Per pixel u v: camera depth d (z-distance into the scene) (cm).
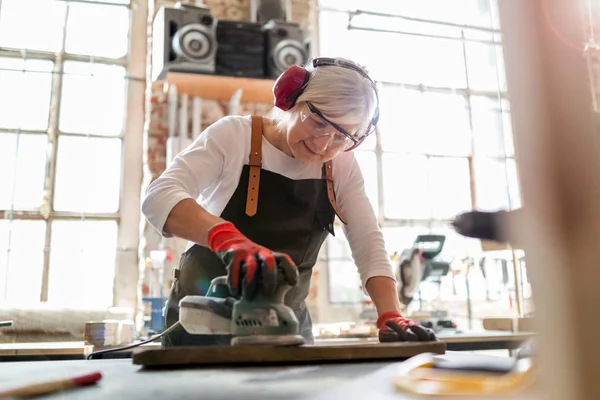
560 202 25
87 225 339
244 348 93
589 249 24
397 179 399
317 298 362
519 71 27
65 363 104
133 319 303
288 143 138
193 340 124
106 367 94
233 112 336
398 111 406
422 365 80
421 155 405
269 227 141
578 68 26
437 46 420
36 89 344
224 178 137
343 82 130
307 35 344
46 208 332
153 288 305
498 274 366
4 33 346
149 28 369
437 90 414
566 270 25
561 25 27
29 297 321
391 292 139
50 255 328
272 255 102
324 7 403
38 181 336
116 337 242
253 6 363
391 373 81
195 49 309
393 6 414
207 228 111
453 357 92
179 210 116
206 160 132
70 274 330
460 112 417
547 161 26
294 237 144
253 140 141
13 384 70
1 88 337
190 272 138
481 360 85
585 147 25
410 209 398
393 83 407
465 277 342
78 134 346
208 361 92
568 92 26
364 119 136
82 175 343
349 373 82
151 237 335
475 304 369
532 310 26
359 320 353
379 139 399
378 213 390
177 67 308
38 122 341
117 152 353
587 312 24
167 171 128
